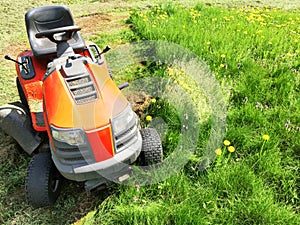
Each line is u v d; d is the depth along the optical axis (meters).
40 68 2.00
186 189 1.69
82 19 4.30
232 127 2.02
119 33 3.75
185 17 3.81
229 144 1.90
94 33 3.80
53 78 1.61
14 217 1.71
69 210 1.73
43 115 1.70
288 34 3.36
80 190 1.83
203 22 3.63
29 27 2.14
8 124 1.85
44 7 2.20
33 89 1.88
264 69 2.70
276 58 2.84
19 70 2.01
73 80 1.58
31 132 1.87
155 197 1.71
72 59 1.72
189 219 1.51
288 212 1.53
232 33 3.26
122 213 1.59
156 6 4.41
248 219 1.54
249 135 1.99
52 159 1.62
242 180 1.68
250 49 2.96
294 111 2.19
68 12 2.26
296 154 1.89
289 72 2.59
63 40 1.81
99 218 1.64
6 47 3.53
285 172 1.75
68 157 1.48
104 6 4.75
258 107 2.24
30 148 1.85
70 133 1.46
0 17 4.24
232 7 4.83
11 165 2.03
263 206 1.54
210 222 1.55
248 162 1.83
